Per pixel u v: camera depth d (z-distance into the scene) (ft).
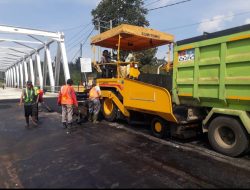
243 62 20.47
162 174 17.90
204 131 24.03
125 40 35.73
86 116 38.06
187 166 19.43
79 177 17.43
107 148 24.07
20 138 29.09
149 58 54.03
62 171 18.62
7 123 38.70
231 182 16.70
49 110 50.01
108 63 35.63
